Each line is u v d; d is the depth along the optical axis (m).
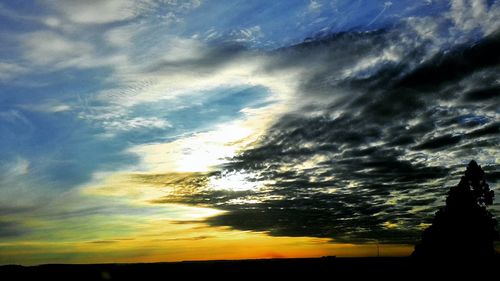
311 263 56.47
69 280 57.25
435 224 27.69
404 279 27.88
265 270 58.84
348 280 35.38
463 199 26.80
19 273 61.09
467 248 25.88
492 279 24.09
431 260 26.77
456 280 25.05
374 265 42.00
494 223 26.30
